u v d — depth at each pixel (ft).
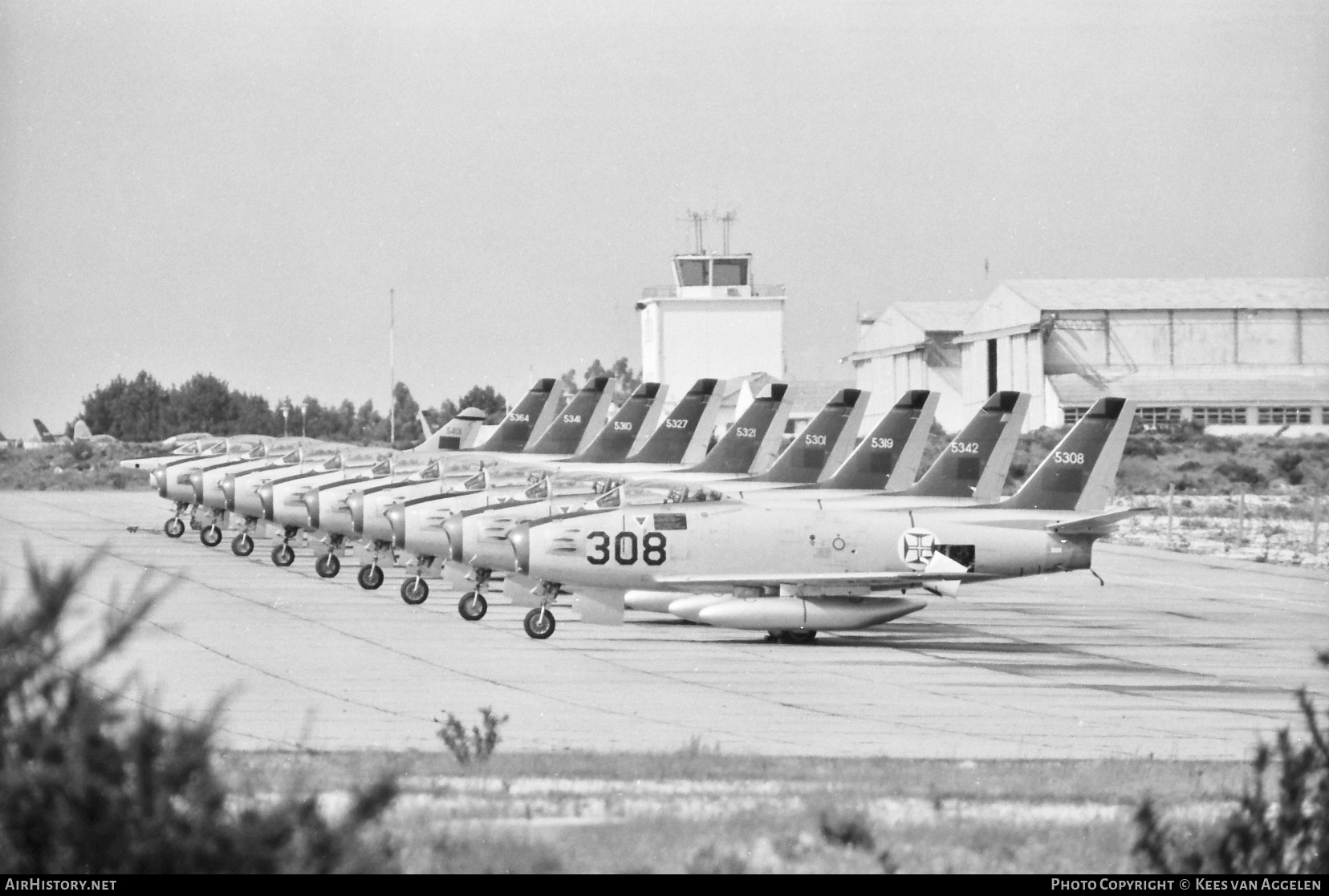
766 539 173.47
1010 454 224.12
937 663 152.76
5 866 51.80
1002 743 106.52
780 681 136.36
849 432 255.29
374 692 123.34
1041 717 118.62
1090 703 126.00
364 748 96.84
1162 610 210.79
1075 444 194.49
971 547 179.52
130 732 53.67
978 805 79.56
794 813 74.23
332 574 226.79
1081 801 80.59
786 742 104.99
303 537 252.83
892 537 177.17
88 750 52.75
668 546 170.50
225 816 55.88
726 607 168.55
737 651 159.74
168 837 52.70
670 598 177.47
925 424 238.27
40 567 53.88
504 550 174.09
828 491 233.14
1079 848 68.44
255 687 124.98
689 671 141.08
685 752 95.55
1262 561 293.64
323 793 75.82
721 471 275.18
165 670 133.49
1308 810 67.00
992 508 191.42
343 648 151.84
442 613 187.83
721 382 301.22
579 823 72.33
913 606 173.78
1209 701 128.36
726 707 120.06
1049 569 183.83
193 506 289.74
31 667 52.95
